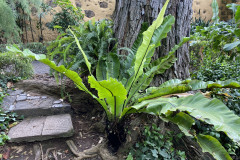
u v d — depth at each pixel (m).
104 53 2.18
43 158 1.78
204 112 1.20
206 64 3.15
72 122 2.40
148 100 1.55
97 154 1.85
